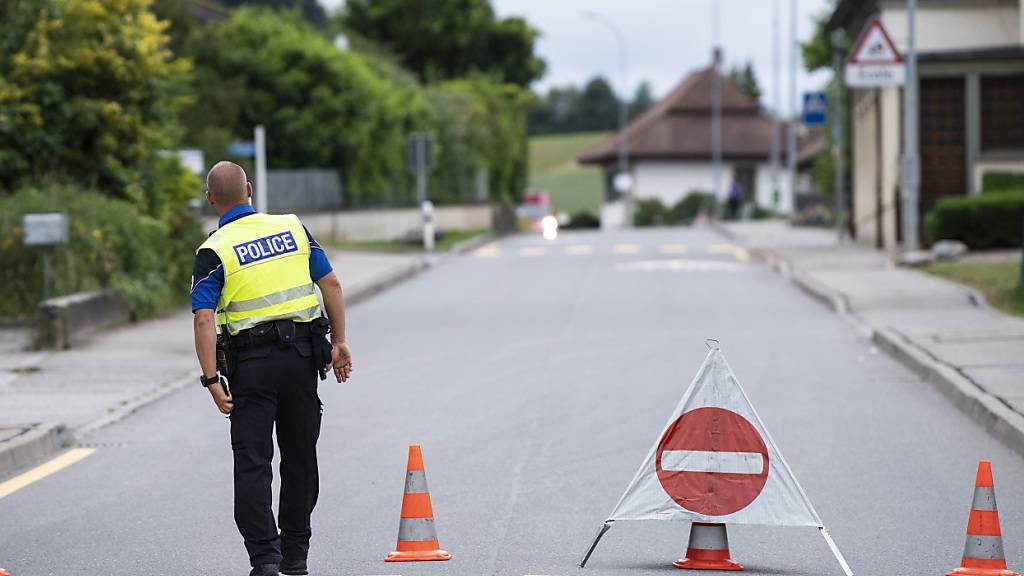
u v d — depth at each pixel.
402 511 24.00
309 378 22.25
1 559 24.36
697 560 23.11
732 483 22.78
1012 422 33.72
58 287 57.53
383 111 123.19
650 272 84.88
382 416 38.69
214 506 28.45
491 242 129.00
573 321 61.06
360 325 61.56
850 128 122.62
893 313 58.56
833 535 25.44
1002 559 21.86
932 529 25.78
